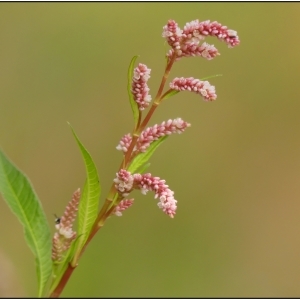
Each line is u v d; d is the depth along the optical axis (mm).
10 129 1654
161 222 1702
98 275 1579
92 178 950
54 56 1731
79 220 957
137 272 1630
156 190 942
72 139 1702
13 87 1682
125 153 964
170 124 962
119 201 953
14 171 957
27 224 957
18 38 1712
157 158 1752
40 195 1637
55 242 958
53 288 957
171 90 955
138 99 954
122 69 1774
